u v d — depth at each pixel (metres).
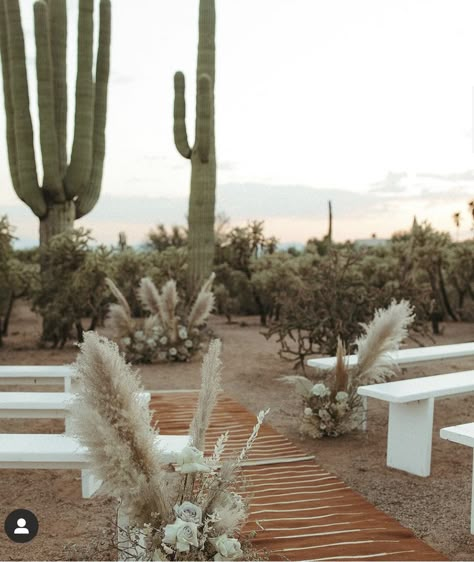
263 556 2.87
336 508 3.57
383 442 5.09
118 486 2.16
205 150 10.55
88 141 11.04
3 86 11.24
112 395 2.14
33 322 15.51
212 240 10.87
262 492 3.83
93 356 2.15
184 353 9.45
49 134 10.73
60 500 3.76
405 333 5.02
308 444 5.02
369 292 8.09
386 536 3.18
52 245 10.66
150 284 9.61
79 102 10.91
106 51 11.70
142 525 2.25
